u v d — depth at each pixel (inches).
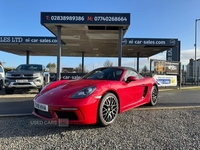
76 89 148.8
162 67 467.5
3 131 140.2
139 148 111.3
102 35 470.6
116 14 357.1
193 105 240.5
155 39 634.8
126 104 178.4
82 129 145.1
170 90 458.0
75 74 488.4
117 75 187.8
